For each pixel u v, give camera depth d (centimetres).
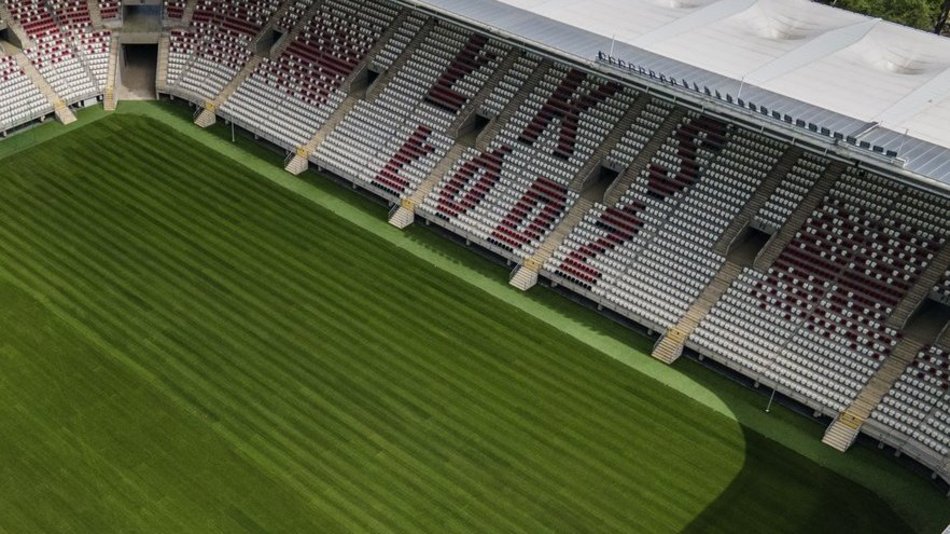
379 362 6038
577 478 5322
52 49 8750
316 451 5359
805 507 5241
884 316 6109
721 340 6266
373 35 8688
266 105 8500
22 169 7644
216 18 9269
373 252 7100
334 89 8475
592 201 7219
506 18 6725
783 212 6681
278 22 9069
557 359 6219
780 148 6938
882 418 5697
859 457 5616
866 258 6338
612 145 7388
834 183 6656
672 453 5547
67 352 5900
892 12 9562
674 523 5084
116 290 6456
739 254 6694
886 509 5262
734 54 6481
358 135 8088
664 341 6356
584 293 6731
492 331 6412
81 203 7300
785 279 6431
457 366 6069
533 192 7356
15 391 5584
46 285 6444
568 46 6400
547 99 7769
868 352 6000
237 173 7888
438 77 8212
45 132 8175
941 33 9512
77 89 8569
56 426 5375
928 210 6366
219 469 5194
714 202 6888
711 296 6500
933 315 6159
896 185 6506
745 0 7450
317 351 6084
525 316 6594
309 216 7438
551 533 4972
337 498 5084
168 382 5744
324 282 6719
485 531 4959
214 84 8781
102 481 5069
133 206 7325
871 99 6025
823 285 6334
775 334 6219
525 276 6919
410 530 4934
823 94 6044
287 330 6238
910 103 6000
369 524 4950
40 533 4769
